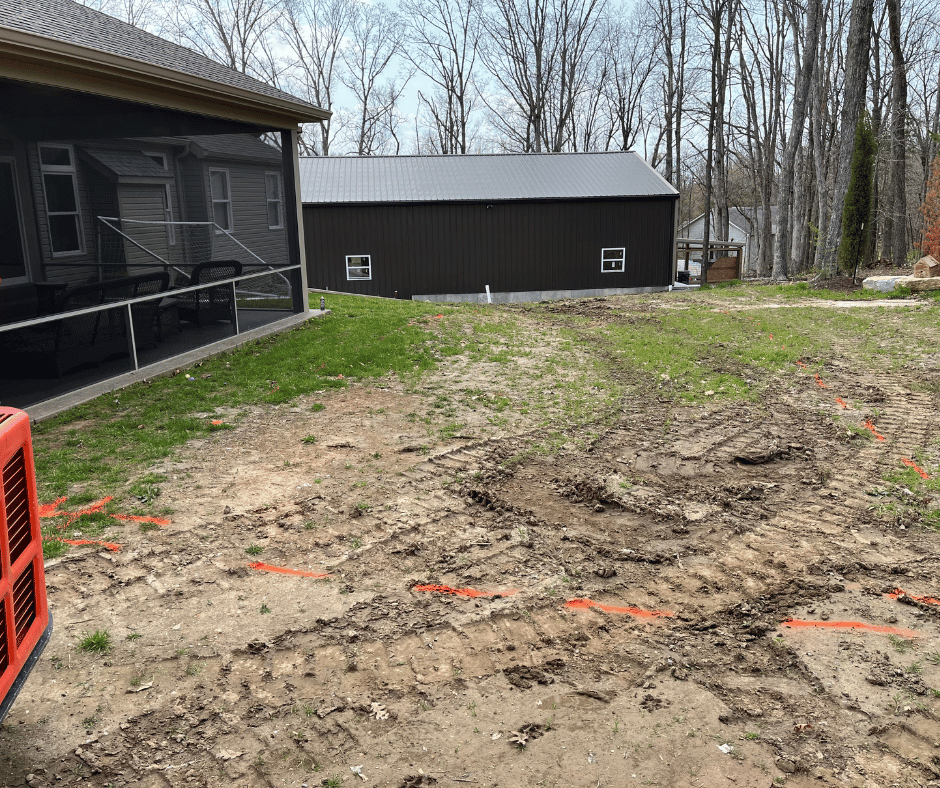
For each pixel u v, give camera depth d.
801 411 8.23
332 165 24.50
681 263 44.91
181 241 14.23
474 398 8.48
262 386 8.64
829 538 5.16
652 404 8.50
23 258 10.90
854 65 19.92
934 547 5.01
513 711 3.35
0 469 2.70
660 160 48.16
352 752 3.08
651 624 4.10
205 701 3.35
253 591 4.28
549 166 24.83
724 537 5.19
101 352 8.94
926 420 7.80
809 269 27.08
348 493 5.73
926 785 2.92
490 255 22.50
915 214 39.38
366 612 4.11
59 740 3.08
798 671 3.67
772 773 2.99
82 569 4.43
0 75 6.64
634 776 2.97
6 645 2.75
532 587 4.45
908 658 3.77
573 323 14.39
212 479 5.91
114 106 8.73
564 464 6.55
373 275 22.19
